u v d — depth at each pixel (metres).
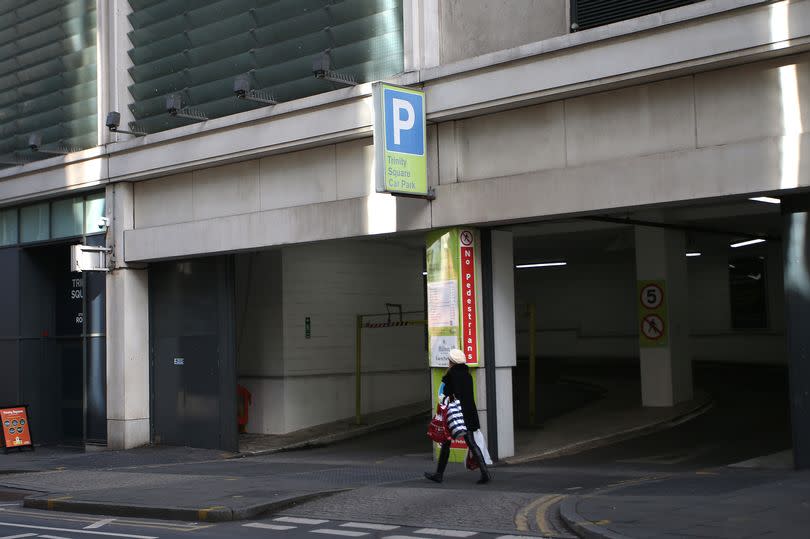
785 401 21.47
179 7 19.58
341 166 16.70
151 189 20.17
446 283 14.96
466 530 9.75
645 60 12.63
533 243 24.34
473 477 13.44
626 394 23.20
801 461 12.04
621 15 13.44
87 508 12.38
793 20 11.40
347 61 16.55
